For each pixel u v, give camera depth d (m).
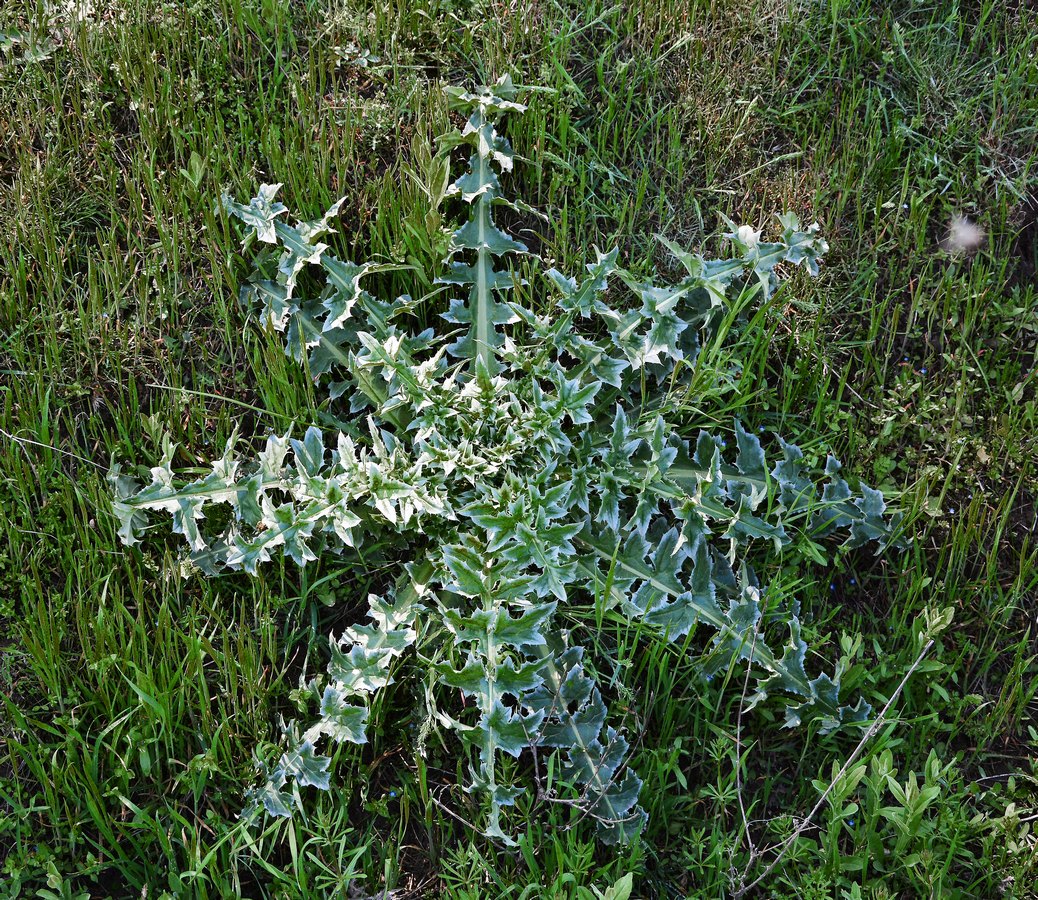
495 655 0.73
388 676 0.74
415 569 0.78
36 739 0.73
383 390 0.84
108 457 0.84
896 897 0.73
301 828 0.72
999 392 0.91
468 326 0.90
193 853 0.69
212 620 0.79
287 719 0.77
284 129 0.95
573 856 0.70
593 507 0.83
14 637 0.78
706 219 0.96
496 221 0.94
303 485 0.77
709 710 0.77
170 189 0.92
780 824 0.74
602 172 0.96
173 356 0.88
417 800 0.75
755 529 0.81
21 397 0.83
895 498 0.86
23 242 0.89
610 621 0.80
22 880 0.71
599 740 0.75
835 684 0.77
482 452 0.79
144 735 0.74
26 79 0.96
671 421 0.87
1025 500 0.89
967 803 0.77
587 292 0.85
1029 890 0.73
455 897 0.71
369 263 0.87
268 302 0.88
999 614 0.84
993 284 0.95
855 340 0.93
